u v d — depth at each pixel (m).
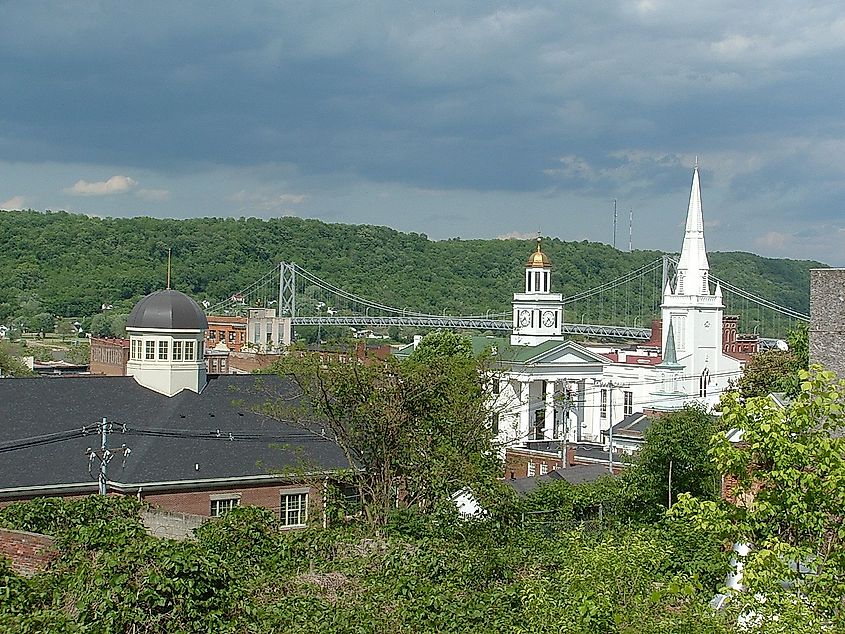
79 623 23.33
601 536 40.91
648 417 97.69
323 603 27.73
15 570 30.09
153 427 53.06
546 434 110.56
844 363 35.72
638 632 20.42
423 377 50.50
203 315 57.31
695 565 33.09
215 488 51.44
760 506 21.80
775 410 22.19
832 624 19.56
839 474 21.02
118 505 39.47
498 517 47.56
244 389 57.84
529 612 25.17
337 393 50.38
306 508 53.78
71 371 135.38
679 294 136.75
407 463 50.00
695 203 137.62
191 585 24.53
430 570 30.69
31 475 48.41
